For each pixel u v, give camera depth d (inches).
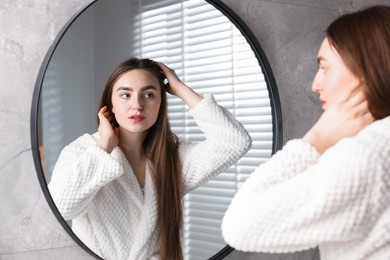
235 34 56.3
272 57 60.7
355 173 28.4
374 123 30.5
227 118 53.0
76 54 46.8
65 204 46.1
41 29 47.2
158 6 51.4
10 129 45.8
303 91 63.1
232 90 55.9
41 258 47.2
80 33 47.1
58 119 45.9
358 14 32.5
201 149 52.1
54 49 45.8
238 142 53.0
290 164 31.0
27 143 46.6
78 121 46.7
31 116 45.5
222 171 54.1
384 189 28.6
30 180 46.7
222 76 55.3
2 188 45.5
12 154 45.9
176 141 51.2
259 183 30.7
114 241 48.1
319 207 28.5
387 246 29.8
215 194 53.9
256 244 30.1
